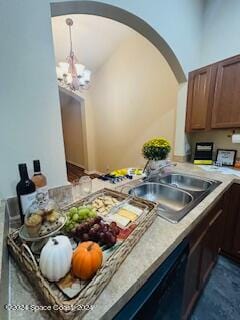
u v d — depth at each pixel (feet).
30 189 2.68
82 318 1.41
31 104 2.90
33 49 2.79
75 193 4.03
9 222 2.70
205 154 7.02
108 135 13.46
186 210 3.22
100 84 12.94
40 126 3.05
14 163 2.88
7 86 2.66
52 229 2.16
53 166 3.29
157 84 8.79
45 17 2.84
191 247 3.12
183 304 3.26
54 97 3.11
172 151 8.43
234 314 4.08
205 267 4.38
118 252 1.92
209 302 4.35
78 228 2.22
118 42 10.32
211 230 4.22
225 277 5.07
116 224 2.47
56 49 9.72
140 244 2.29
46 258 1.62
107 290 1.65
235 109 5.42
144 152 5.62
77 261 1.66
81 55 10.85
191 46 6.39
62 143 3.33
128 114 11.03
